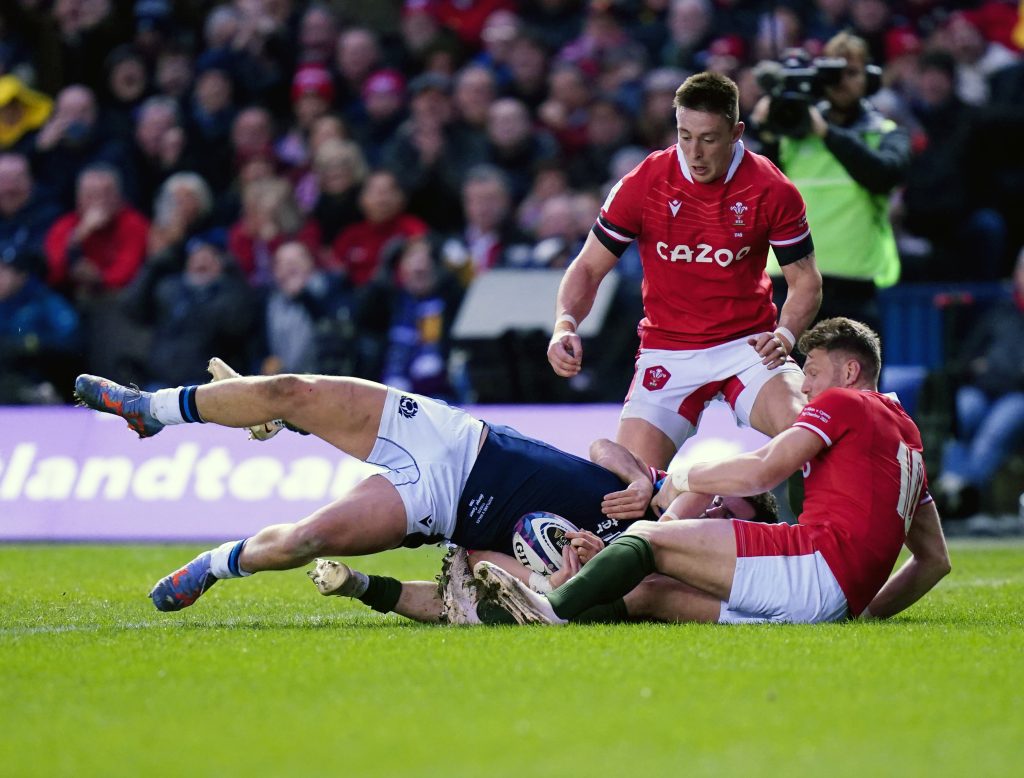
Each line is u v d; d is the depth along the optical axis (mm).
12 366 45031
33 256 46094
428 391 42312
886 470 19781
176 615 21906
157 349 44375
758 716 13734
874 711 13969
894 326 42688
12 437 39969
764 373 23766
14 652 17453
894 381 38906
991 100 51094
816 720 13586
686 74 50812
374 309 43875
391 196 46719
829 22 51812
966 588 26266
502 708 14062
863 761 12109
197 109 53250
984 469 41062
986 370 41562
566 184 47844
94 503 38844
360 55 53969
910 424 20344
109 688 15188
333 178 47875
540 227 44062
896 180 30266
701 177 22781
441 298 43125
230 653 17234
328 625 20297
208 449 38844
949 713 13914
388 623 20656
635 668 15977
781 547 19578
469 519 20547
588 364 38562
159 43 55406
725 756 12273
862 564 19625
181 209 47094
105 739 12969
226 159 52344
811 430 19625
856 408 19812
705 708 14055
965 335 42750
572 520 20719
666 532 19609
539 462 20719
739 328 24094
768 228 23344
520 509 20531
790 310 23344
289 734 13078
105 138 52344
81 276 46875
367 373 43312
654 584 20219
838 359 20547
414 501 20156
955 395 39094
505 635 18406
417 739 12859
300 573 28891
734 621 19750
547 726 13336
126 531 38344
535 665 16172
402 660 16562
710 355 24172
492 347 38188
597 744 12672
